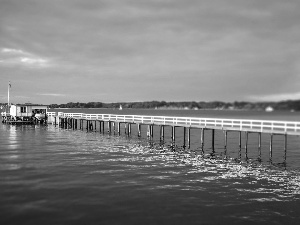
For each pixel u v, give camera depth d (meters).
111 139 45.38
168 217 14.20
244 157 31.33
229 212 15.12
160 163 26.80
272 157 31.56
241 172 23.97
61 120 67.38
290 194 18.28
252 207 15.91
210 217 14.41
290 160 29.81
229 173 23.50
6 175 20.89
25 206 14.92
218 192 18.31
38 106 72.44
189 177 21.81
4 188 17.77
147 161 27.56
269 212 15.30
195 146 39.88
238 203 16.45
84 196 16.66
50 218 13.60
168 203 16.03
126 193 17.47
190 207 15.58
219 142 45.28
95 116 57.59
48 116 73.38
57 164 24.98
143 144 40.03
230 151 35.56
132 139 45.91
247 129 31.19
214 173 23.36
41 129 60.78
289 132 28.22
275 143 44.56
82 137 47.38
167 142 43.66
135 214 14.39
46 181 19.47
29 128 62.41
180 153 33.22
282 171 24.66
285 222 14.15
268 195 18.00
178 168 24.84
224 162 28.27
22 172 21.84
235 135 58.22
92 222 13.34
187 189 18.75
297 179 21.94
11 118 74.25
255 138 52.25
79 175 21.31
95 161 26.73
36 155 29.28
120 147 36.53
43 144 37.72
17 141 40.56
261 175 23.05
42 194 16.78
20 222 13.11
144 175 21.97
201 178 21.62
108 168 23.94
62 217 13.73
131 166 25.05
